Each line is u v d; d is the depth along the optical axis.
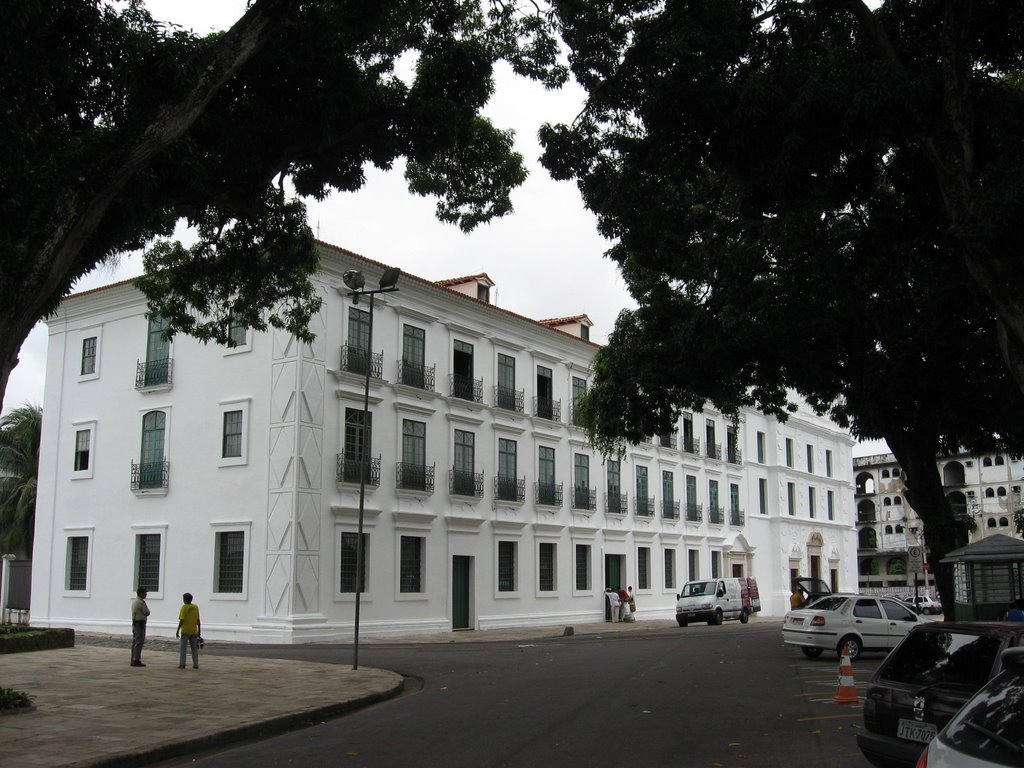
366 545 29.00
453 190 16.84
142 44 10.91
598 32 13.62
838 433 62.97
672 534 44.62
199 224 16.97
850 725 11.25
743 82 11.80
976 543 19.75
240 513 28.02
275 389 27.89
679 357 19.80
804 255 18.47
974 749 4.31
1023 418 17.06
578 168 15.12
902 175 13.55
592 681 16.34
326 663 19.66
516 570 35.41
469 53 14.63
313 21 13.33
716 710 12.59
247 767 9.37
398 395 30.70
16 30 9.38
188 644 19.31
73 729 11.15
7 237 10.05
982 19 11.88
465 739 10.47
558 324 41.59
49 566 32.53
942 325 16.39
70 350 33.56
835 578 60.28
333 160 15.13
